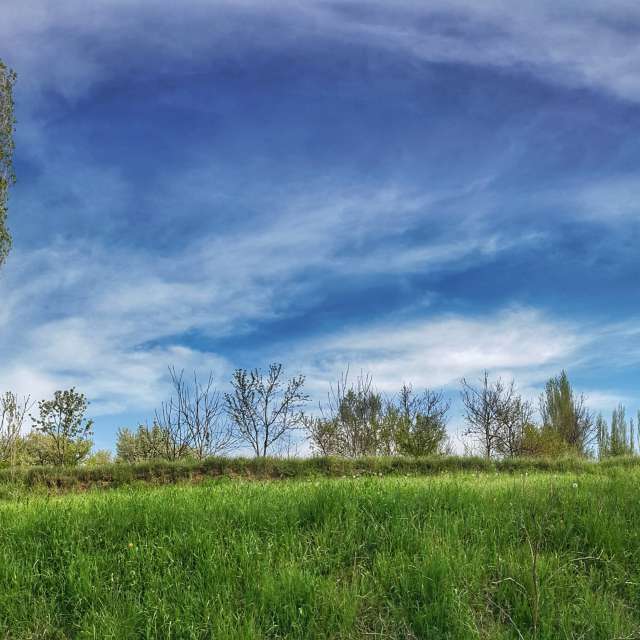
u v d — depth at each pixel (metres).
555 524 6.30
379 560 5.58
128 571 5.59
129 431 17.97
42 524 6.53
